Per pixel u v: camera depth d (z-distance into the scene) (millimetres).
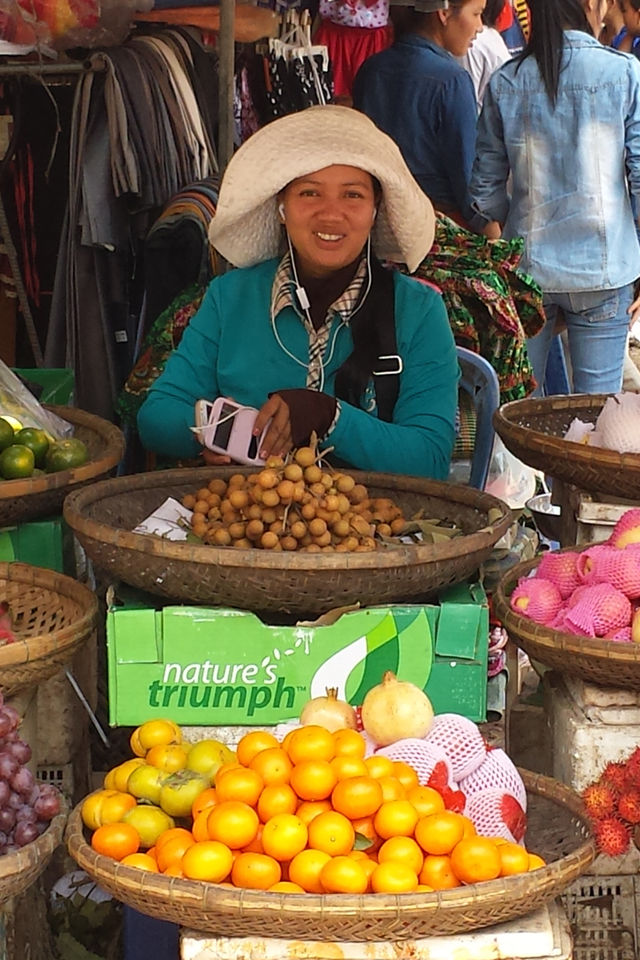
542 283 4133
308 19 4504
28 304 3947
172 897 1469
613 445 2568
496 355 3312
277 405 2447
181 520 2270
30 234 3922
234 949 1498
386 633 1980
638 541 2246
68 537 2568
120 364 3684
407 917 1455
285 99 4270
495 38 5012
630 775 1661
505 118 4086
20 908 2020
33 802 1683
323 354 2674
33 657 1929
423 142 4371
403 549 1943
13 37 3568
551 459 2543
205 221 3422
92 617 2062
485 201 4242
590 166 4023
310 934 1488
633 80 3969
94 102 3527
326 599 1969
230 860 1533
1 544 2406
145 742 1845
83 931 2271
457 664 1998
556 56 3967
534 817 1816
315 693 1993
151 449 2764
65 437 2850
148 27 3967
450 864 1545
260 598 1969
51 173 3881
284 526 2131
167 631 1970
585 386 4293
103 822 1677
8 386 2773
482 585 2238
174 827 1687
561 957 1517
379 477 2502
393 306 2680
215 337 2754
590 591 2090
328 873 1506
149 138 3521
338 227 2555
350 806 1576
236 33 4133
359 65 4934
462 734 1780
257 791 1620
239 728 2002
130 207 3570
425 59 4328
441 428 2645
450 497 2426
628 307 4223
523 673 2867
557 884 1522
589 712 2053
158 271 3512
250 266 2787
